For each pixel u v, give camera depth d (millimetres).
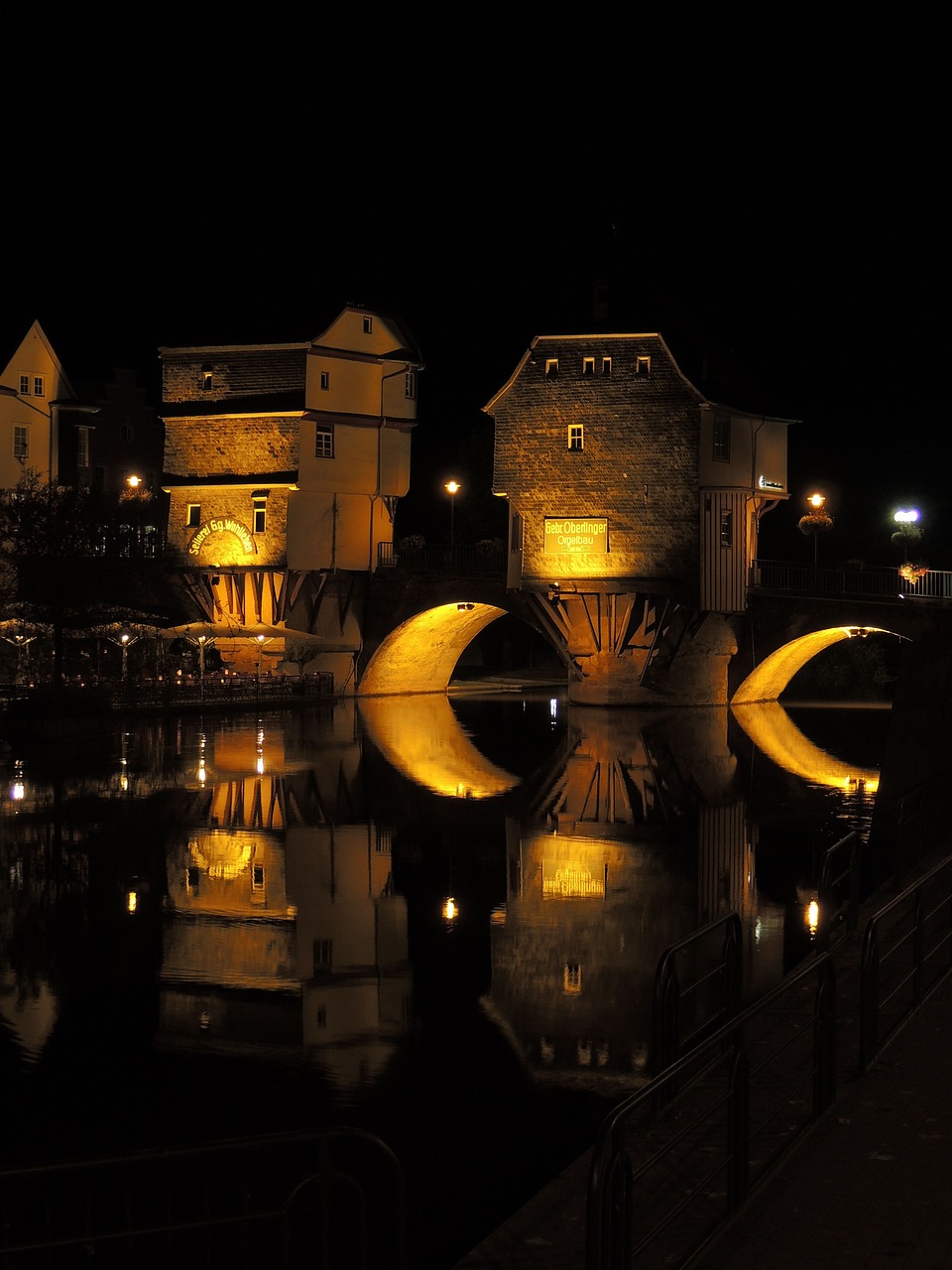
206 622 65438
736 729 57750
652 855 31453
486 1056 18000
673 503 61562
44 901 26344
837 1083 11703
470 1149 15141
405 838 33312
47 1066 17656
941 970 15219
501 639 98000
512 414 64438
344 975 21672
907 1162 9938
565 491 63469
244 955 22812
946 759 29625
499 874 29359
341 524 68500
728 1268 8430
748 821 36156
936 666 30016
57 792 38750
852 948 17406
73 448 70250
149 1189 14344
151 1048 18328
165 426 70375
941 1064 12180
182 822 34781
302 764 45688
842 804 39031
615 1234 7977
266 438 66938
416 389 71125
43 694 52250
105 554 61750
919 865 22672
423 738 54031
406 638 71875
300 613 68250
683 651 63406
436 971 21922
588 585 63312
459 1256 12789
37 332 69438
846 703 70750
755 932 24094
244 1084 17031
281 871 29328
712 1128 11094
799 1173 9781
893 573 62812
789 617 63688
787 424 67188
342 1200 13953
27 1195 14227
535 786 42219
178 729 55125
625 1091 16781
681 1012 18641
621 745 52469
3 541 56500
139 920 25062
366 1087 16922
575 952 23141
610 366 62688
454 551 68750
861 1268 8375
